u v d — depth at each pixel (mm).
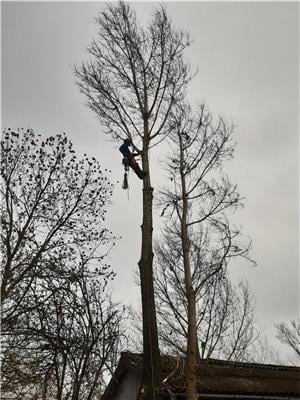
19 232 13523
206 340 19891
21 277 12797
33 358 12250
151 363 9539
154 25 14773
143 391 9352
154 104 13352
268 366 16625
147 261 10680
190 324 12164
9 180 13836
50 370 12242
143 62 14148
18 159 14031
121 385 15859
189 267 13219
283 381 15016
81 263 13734
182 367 12844
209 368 14805
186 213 14070
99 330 13133
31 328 12305
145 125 12992
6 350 12156
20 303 12625
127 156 12156
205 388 12633
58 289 12844
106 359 13078
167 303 16484
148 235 11062
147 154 12422
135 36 14367
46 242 13547
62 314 12750
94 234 14227
